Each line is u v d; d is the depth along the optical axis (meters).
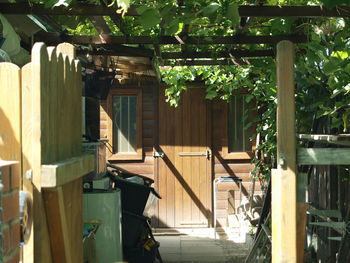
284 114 2.53
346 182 4.54
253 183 8.34
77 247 2.56
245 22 4.39
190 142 9.24
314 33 4.02
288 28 4.16
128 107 9.24
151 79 8.06
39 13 3.60
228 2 3.48
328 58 3.47
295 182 2.52
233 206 9.25
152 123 9.25
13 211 1.73
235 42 4.70
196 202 9.26
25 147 2.01
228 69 6.73
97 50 5.15
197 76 9.07
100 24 4.43
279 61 2.52
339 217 4.29
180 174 9.25
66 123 2.39
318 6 3.54
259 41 4.67
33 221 2.00
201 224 9.25
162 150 9.24
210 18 3.61
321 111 3.95
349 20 3.73
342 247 3.78
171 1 3.47
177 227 9.25
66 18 4.43
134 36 4.71
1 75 2.03
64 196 2.32
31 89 2.01
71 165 2.23
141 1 3.88
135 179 6.55
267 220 5.17
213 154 9.29
